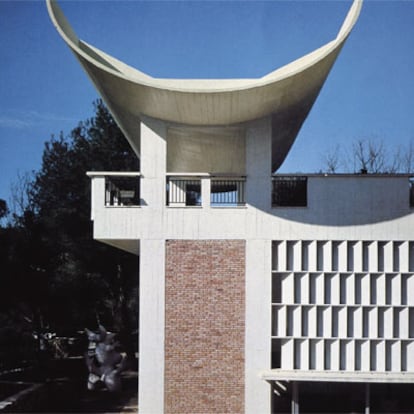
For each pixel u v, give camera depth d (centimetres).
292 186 1664
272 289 1638
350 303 1588
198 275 1597
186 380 1573
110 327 3741
